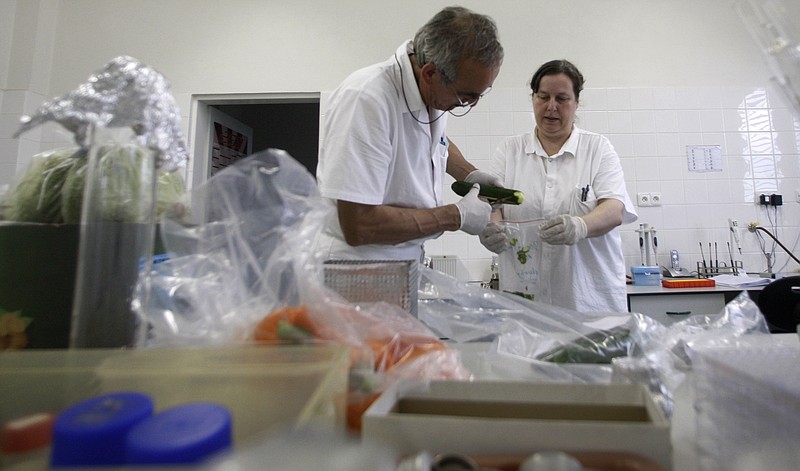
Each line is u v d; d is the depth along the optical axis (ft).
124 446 0.80
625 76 8.54
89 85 1.35
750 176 8.29
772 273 7.51
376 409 0.99
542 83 4.83
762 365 1.14
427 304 2.53
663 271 7.96
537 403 1.10
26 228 1.61
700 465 1.10
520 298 2.62
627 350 1.90
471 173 4.86
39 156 1.79
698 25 8.59
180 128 1.61
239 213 1.70
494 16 8.73
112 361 1.16
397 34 8.82
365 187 3.14
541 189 5.11
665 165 8.32
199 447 0.75
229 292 1.62
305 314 1.47
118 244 1.46
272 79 8.87
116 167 1.46
